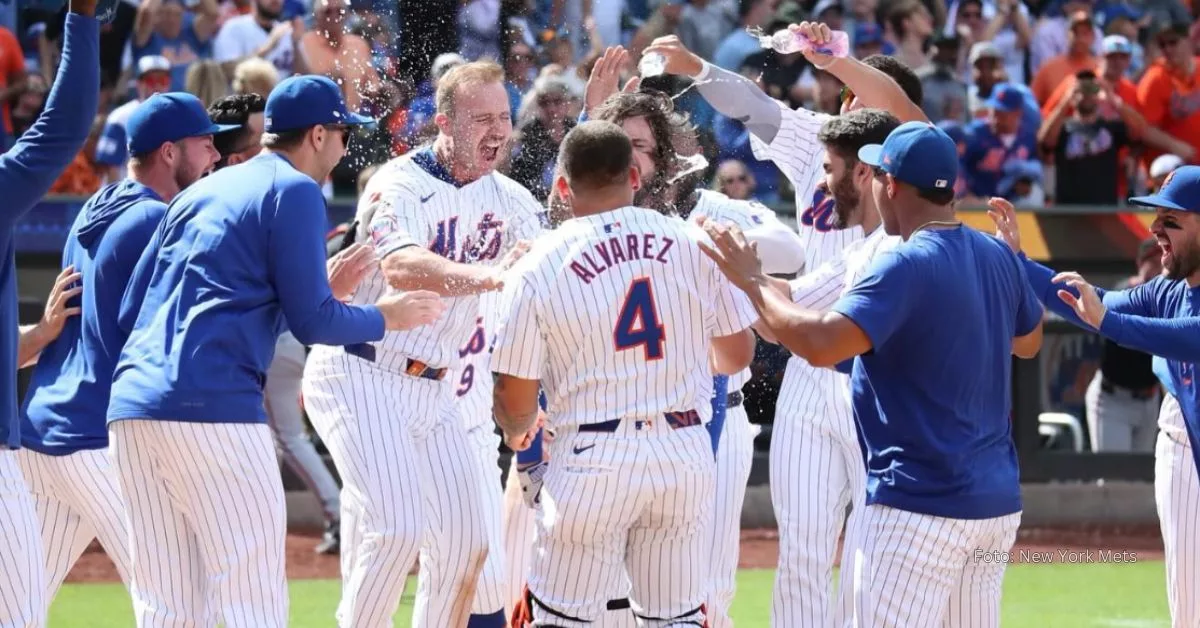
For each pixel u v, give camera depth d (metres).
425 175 19.38
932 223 15.70
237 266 16.50
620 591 17.03
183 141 18.50
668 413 15.98
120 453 16.66
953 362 15.19
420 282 18.12
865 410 15.78
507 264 17.98
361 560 18.27
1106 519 37.53
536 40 36.47
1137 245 39.66
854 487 19.39
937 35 44.44
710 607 19.72
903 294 14.98
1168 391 19.02
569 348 15.80
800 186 21.19
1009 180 41.47
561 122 29.53
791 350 15.14
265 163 17.11
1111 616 27.20
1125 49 43.91
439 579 18.80
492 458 20.84
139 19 39.31
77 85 14.76
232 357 16.39
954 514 15.21
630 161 16.19
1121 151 43.50
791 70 40.16
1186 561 18.89
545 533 16.31
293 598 27.78
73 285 18.31
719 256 15.42
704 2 39.88
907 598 15.38
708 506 16.66
